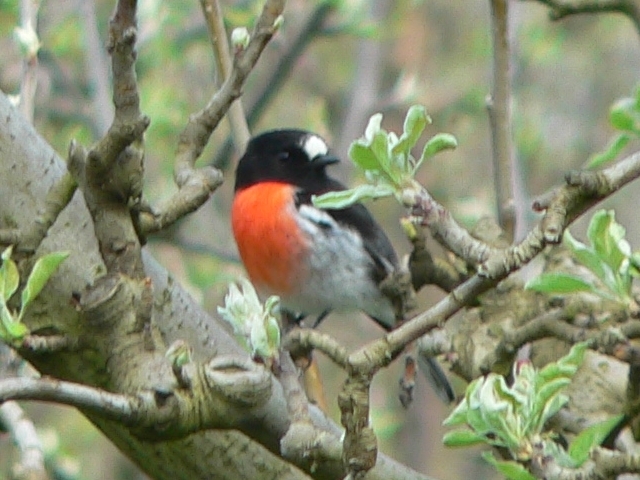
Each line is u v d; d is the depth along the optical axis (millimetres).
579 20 21875
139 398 5844
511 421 5836
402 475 6699
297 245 12617
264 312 6238
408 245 19797
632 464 5855
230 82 7324
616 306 7805
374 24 16938
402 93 17703
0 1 15891
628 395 7230
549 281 6379
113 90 5965
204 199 7062
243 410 6141
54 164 6938
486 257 5527
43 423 17703
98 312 6227
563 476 5809
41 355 6449
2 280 5992
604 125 21031
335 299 12773
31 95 8805
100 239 6355
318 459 5941
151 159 17656
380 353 5465
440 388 11703
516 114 19141
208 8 9055
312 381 9164
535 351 9344
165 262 16984
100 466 17469
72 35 17000
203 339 7246
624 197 19219
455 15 21547
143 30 16453
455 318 11328
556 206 5422
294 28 18312
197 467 7113
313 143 13070
